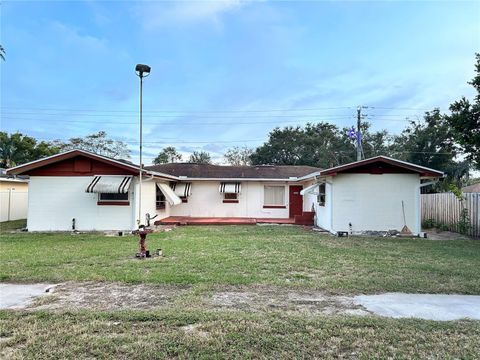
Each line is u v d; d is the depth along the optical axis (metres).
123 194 17.41
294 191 24.62
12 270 8.17
